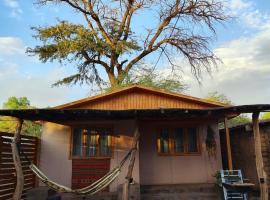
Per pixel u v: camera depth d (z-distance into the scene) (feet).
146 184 37.50
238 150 42.04
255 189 36.09
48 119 31.86
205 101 39.40
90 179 35.68
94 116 28.76
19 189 24.86
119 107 40.06
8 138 29.50
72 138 36.94
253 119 26.58
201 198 33.32
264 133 36.19
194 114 27.40
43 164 36.32
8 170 29.35
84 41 69.41
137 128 26.45
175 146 38.96
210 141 38.42
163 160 38.45
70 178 35.83
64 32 69.31
